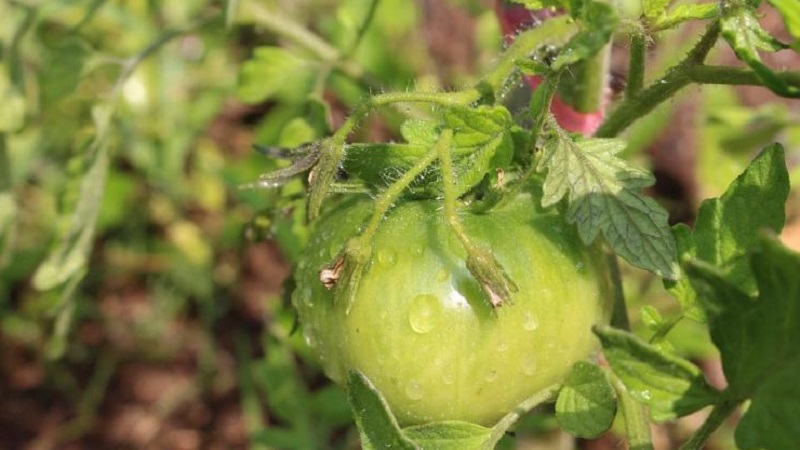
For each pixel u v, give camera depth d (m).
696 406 0.32
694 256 0.34
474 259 0.33
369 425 0.32
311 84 0.55
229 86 0.78
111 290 0.84
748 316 0.31
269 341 0.62
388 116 0.50
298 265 0.38
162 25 0.77
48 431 0.82
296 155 0.36
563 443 0.60
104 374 0.83
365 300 0.35
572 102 0.42
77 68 0.53
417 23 0.69
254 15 0.54
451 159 0.34
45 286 0.52
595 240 0.37
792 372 0.30
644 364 0.31
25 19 0.55
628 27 0.34
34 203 0.79
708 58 0.39
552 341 0.35
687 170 0.77
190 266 0.82
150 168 0.78
